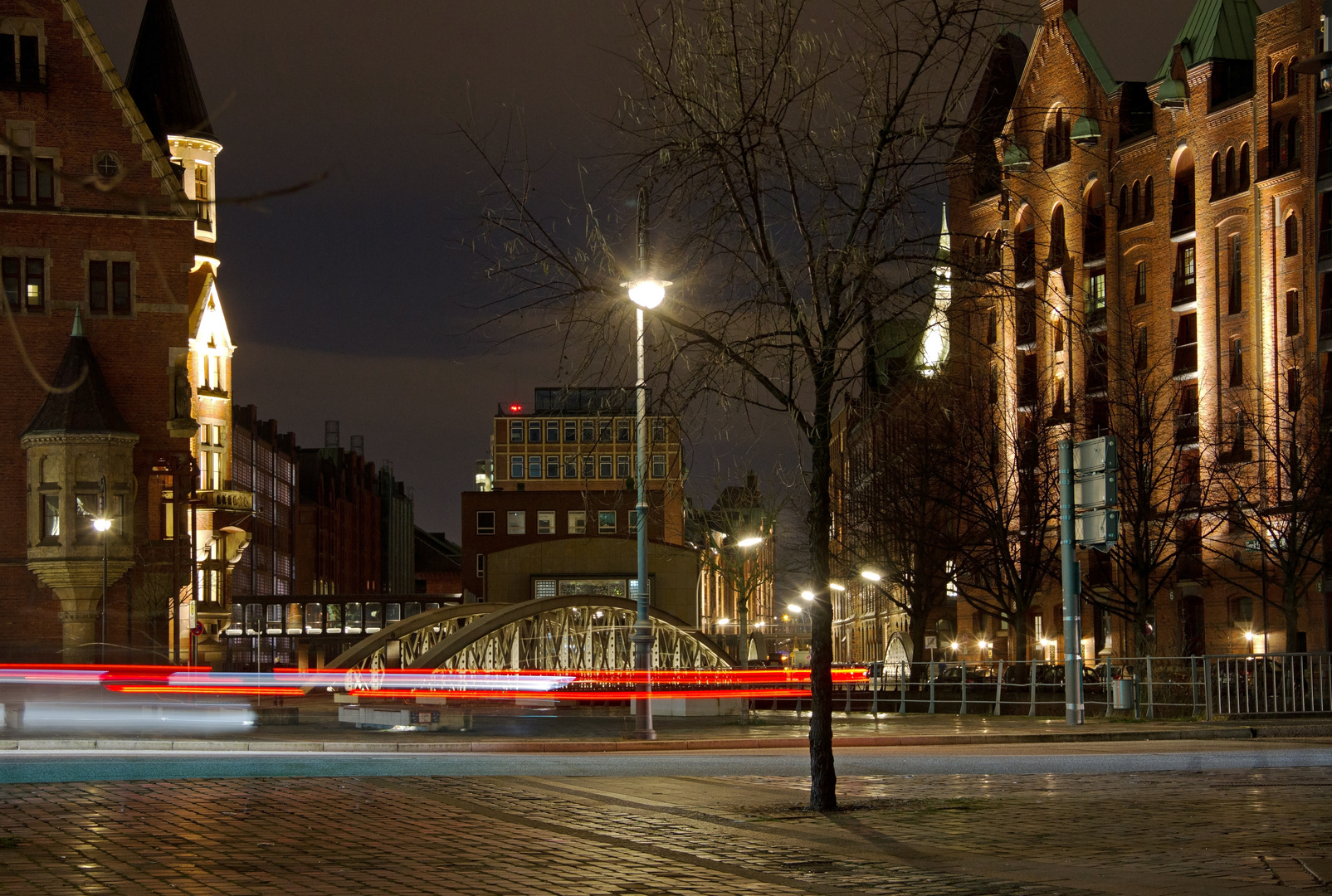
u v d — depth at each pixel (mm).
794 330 14406
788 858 10711
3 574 57156
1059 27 74562
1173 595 65375
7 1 57156
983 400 54344
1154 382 64875
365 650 56094
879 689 46875
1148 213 69812
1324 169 59125
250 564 124562
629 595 84250
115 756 23344
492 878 9680
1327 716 33438
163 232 58812
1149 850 11094
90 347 57938
